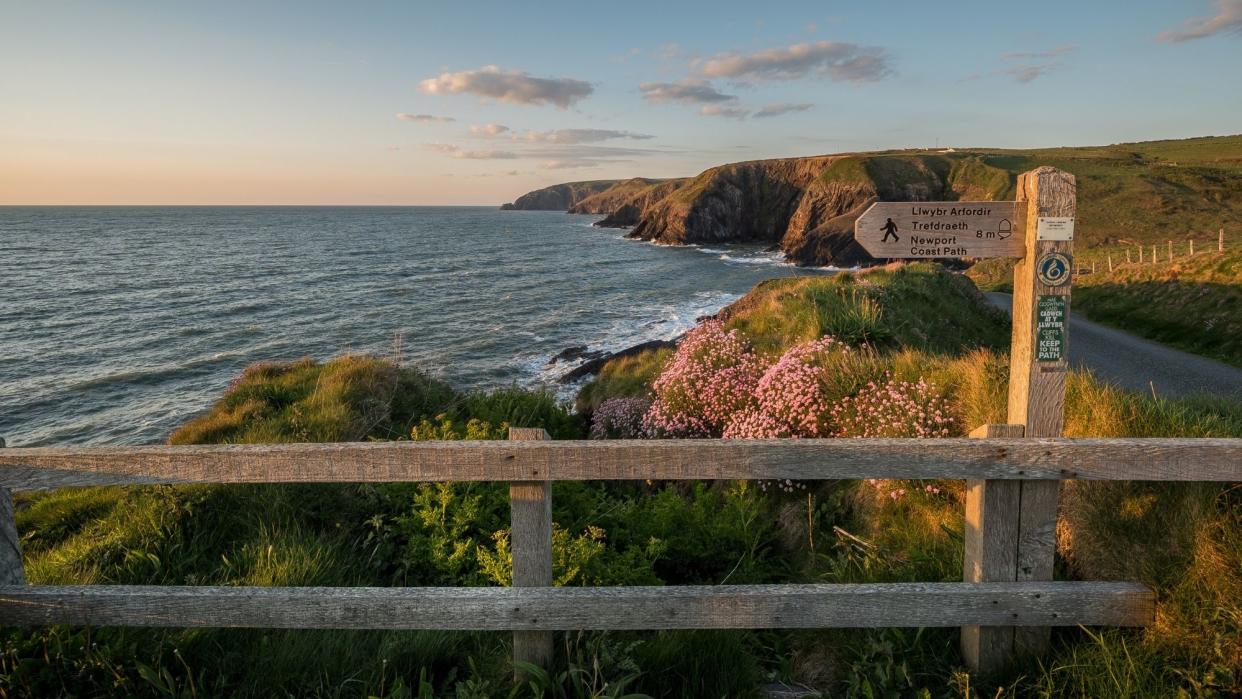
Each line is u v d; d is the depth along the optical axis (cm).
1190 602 288
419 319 4191
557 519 515
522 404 962
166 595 282
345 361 1155
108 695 284
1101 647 290
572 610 281
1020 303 328
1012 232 322
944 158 14250
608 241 13875
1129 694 273
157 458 275
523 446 274
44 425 2209
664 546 479
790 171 15038
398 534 477
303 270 7238
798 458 277
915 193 12550
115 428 2184
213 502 481
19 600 284
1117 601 293
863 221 327
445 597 280
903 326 1209
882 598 287
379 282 6206
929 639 331
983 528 299
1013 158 14062
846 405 668
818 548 520
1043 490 296
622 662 297
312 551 428
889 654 312
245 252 9675
